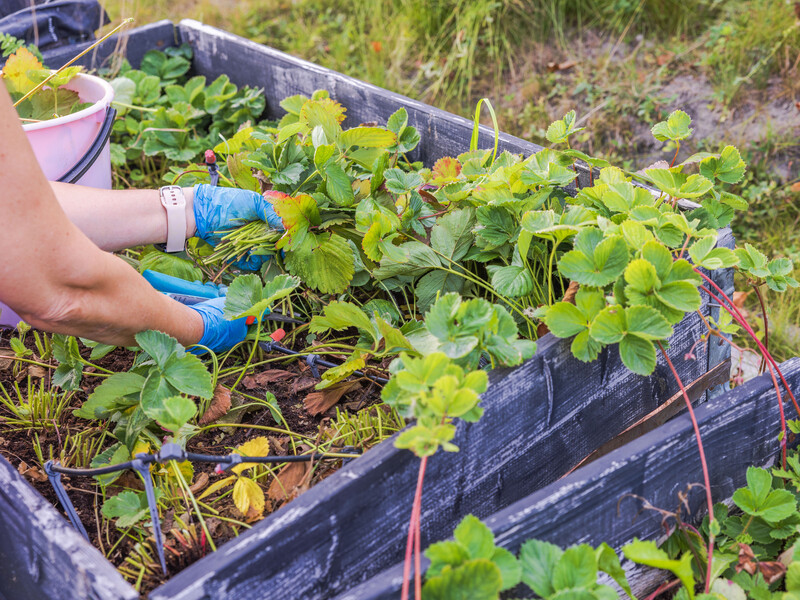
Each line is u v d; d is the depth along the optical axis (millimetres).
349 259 1507
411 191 1582
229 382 1488
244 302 1329
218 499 1190
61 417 1408
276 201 1464
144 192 1584
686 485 1159
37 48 2260
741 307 2170
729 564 1156
